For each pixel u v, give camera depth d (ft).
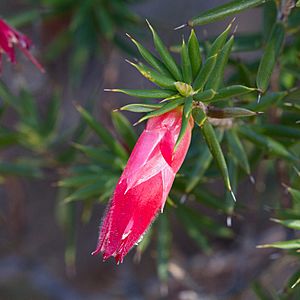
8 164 0.63
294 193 0.47
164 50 0.43
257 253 0.67
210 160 0.51
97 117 0.74
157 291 0.77
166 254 0.58
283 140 0.51
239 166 0.54
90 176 0.55
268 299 0.63
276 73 0.50
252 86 0.52
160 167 0.40
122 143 0.56
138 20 0.65
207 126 0.43
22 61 0.77
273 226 0.71
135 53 0.65
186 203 0.62
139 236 0.40
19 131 0.64
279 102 0.49
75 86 0.69
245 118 0.50
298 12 0.50
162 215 0.57
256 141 0.49
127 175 0.40
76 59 0.67
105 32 0.63
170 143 0.40
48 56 0.68
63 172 0.62
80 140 0.62
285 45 0.54
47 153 0.64
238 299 0.65
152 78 0.42
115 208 0.40
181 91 0.41
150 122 0.41
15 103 0.64
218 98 0.43
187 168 0.54
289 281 0.48
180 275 0.65
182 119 0.40
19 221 0.79
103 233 0.40
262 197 0.68
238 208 0.57
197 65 0.43
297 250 0.48
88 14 0.65
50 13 0.65
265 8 0.52
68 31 0.67
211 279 0.73
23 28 0.69
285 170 0.54
